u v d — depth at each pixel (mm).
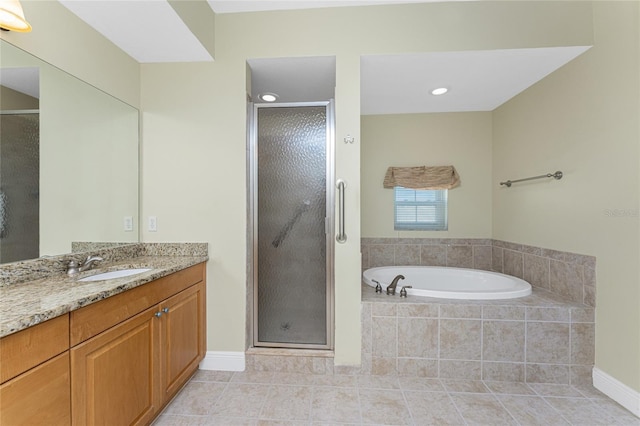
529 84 2406
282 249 2143
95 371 1116
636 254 1607
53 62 1465
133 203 2002
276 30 2000
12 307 940
